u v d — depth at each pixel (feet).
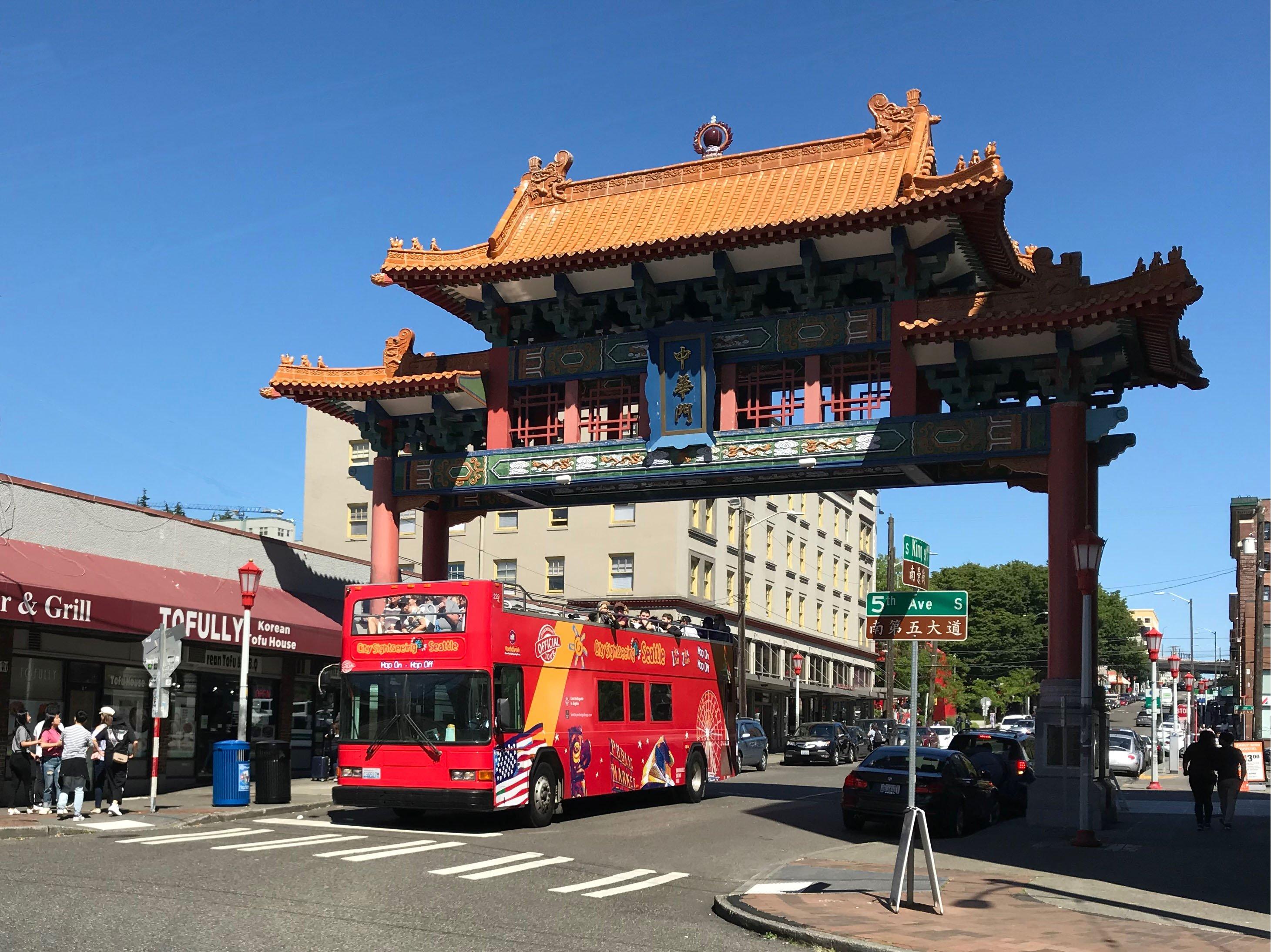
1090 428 73.10
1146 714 254.88
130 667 83.51
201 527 89.92
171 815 68.23
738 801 90.58
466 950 33.40
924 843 41.22
